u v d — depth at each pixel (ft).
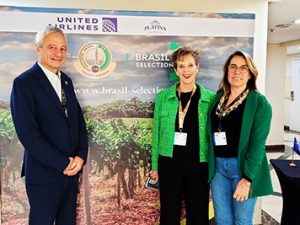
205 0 8.88
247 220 6.66
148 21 8.59
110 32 8.50
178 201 7.23
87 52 8.46
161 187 7.36
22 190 8.48
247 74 6.47
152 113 8.81
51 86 6.52
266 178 6.52
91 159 8.69
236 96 6.60
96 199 8.80
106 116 8.67
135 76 8.68
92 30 8.42
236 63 6.45
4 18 8.13
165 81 8.78
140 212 9.00
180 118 7.09
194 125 6.99
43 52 6.57
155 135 7.59
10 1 8.29
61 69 8.39
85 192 8.73
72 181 7.10
